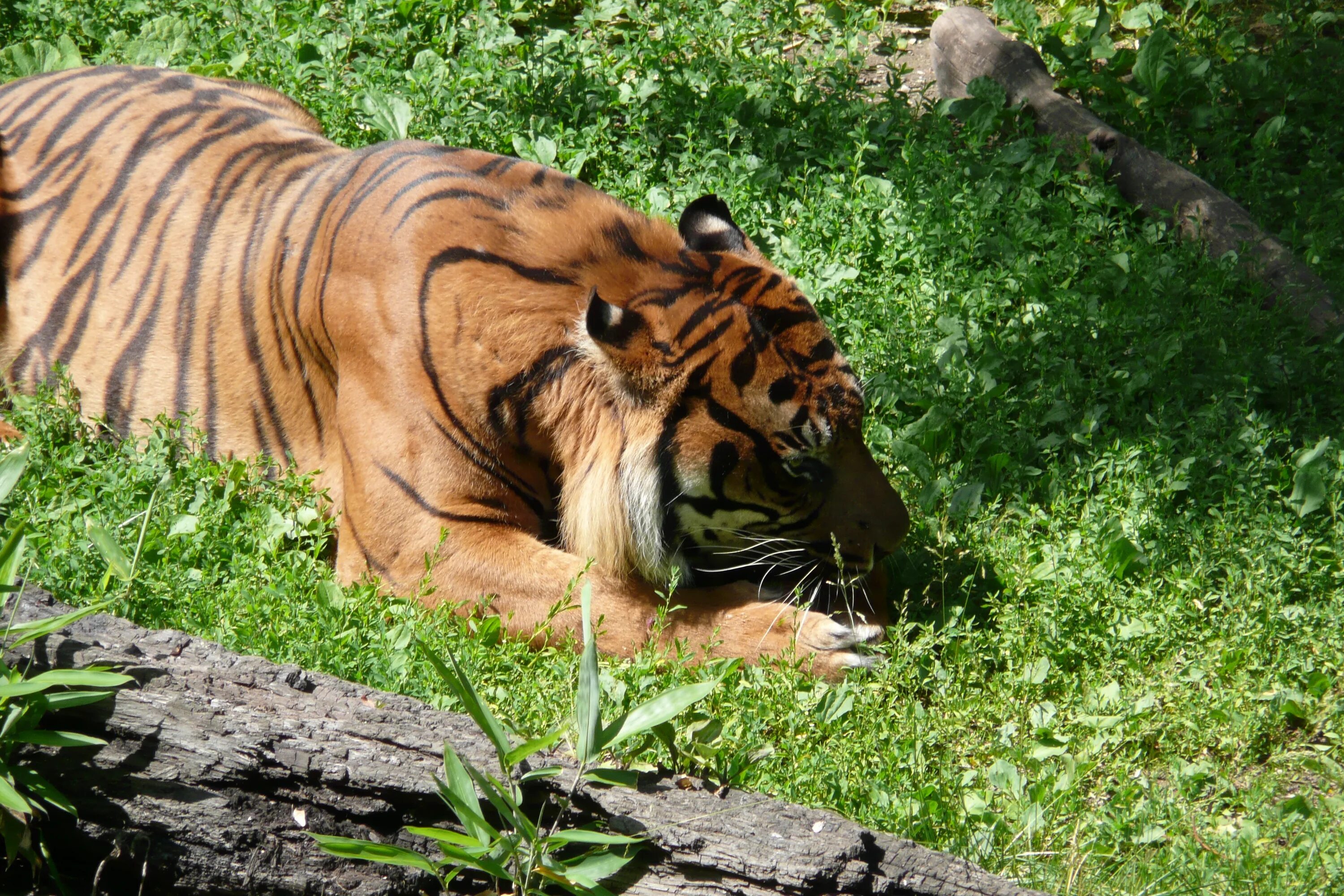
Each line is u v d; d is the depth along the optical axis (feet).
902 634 25.62
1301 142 45.44
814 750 22.74
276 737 17.53
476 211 26.73
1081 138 42.93
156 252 30.32
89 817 17.15
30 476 26.84
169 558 25.17
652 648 24.52
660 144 42.22
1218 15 51.70
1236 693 25.29
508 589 26.11
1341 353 35.19
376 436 26.48
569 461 26.63
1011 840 22.02
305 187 29.43
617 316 24.99
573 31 49.60
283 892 17.47
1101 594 27.86
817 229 38.65
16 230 31.63
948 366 34.68
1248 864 21.27
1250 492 30.37
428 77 42.57
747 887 17.93
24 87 33.71
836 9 51.19
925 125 44.52
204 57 43.52
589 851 17.94
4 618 18.16
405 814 17.94
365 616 24.41
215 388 29.60
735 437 25.67
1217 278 37.06
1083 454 32.81
